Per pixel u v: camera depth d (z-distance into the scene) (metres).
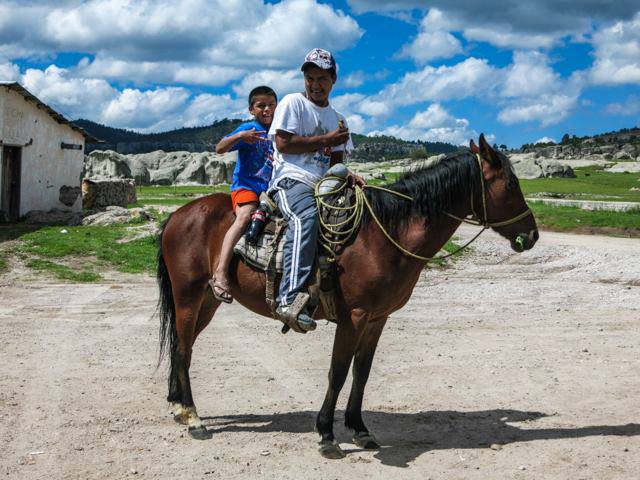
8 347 8.53
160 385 7.09
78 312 10.98
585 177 60.66
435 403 6.65
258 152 5.68
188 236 5.88
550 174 59.59
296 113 5.27
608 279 14.77
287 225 5.31
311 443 5.55
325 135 5.24
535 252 17.78
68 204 25.14
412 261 5.24
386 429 5.91
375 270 5.12
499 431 5.85
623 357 8.47
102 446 5.37
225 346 8.96
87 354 8.30
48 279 13.93
